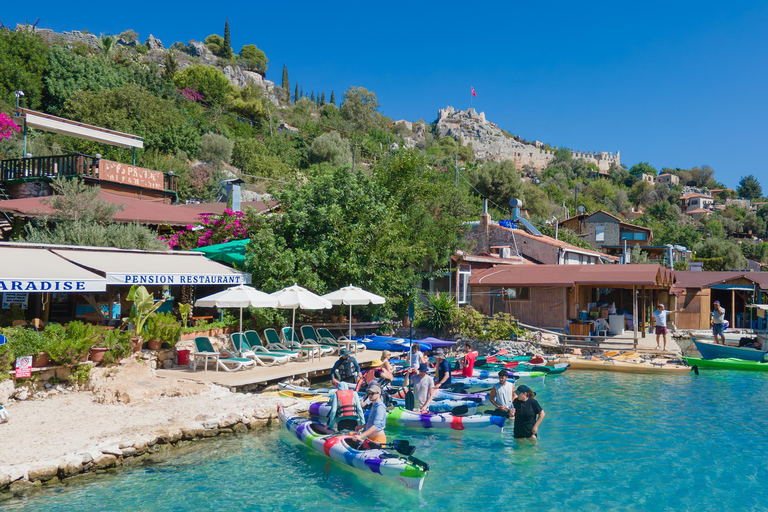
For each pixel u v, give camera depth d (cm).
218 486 907
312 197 2356
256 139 6500
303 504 848
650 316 3216
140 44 11862
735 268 8150
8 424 1050
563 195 10619
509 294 2850
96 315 1830
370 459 953
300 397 1451
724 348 2236
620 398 1619
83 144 4322
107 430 1057
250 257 2102
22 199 2234
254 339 1848
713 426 1315
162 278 1592
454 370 1902
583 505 862
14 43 4912
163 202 3072
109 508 807
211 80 7250
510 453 1109
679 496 901
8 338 1205
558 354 2380
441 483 948
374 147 8281
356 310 2483
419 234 2827
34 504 808
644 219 11219
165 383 1374
